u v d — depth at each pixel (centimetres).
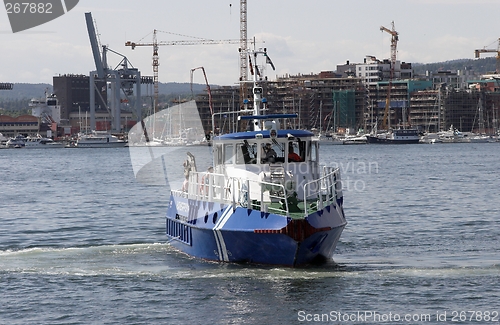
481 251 6669
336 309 4909
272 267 5688
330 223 5547
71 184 16800
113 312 4969
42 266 6266
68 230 8719
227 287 5353
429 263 6100
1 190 15525
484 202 11181
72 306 5106
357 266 5956
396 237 7588
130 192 13788
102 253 6812
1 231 8775
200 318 4812
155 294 5303
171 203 6944
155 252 6775
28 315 4950
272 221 5422
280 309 4925
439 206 10619
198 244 6153
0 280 5788
